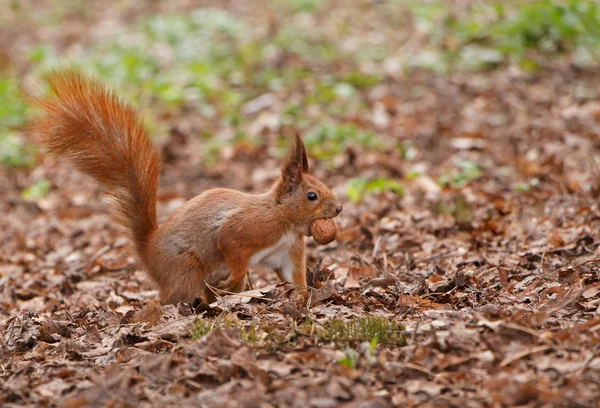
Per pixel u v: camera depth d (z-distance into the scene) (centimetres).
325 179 1588
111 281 1182
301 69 2202
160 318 880
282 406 642
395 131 1766
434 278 988
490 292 912
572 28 2088
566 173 1414
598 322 740
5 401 706
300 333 767
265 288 923
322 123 1862
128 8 3039
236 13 2792
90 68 2314
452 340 721
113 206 1008
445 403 636
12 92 2144
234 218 926
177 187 1672
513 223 1204
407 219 1297
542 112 1750
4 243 1448
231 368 701
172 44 2516
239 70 2250
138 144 994
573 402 614
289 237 944
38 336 866
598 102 1764
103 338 834
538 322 748
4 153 1866
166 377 711
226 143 1852
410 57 2161
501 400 632
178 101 2102
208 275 957
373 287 979
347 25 2506
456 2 2480
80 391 707
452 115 1803
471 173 1463
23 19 3092
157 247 961
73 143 987
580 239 1069
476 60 2056
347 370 684
